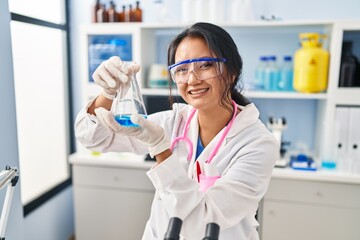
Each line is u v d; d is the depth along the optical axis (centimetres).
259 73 226
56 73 252
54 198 242
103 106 101
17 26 207
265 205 201
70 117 265
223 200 82
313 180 193
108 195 220
